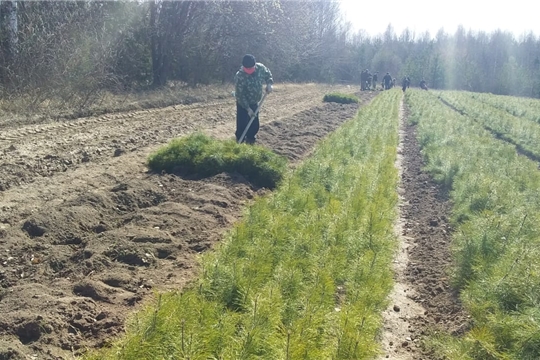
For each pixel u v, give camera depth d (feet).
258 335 13.89
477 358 15.44
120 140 42.37
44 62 54.85
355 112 87.86
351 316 15.89
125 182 29.01
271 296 16.20
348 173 34.99
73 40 59.11
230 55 119.65
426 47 343.67
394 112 87.35
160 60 94.94
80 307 16.03
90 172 31.71
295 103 94.53
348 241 22.93
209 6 97.86
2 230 20.88
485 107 107.04
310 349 13.89
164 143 42.86
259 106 37.55
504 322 16.12
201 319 14.60
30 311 15.33
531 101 163.73
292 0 152.05
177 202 27.35
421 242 27.53
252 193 30.94
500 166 42.11
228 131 53.16
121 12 79.66
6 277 17.98
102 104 61.05
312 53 196.24
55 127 45.88
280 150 44.62
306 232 22.65
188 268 20.03
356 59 292.40
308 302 16.60
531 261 19.36
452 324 18.57
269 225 22.86
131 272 19.04
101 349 13.74
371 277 19.67
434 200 35.76
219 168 33.04
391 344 17.25
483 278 19.69
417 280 22.72
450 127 65.26
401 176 43.50
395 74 315.99
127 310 16.57
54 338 14.42
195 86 107.55
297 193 28.35
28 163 31.86
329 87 184.34
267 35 121.49
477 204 30.63
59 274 18.83
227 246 20.31
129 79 86.53
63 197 27.04
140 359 12.68
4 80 52.54
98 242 20.86
